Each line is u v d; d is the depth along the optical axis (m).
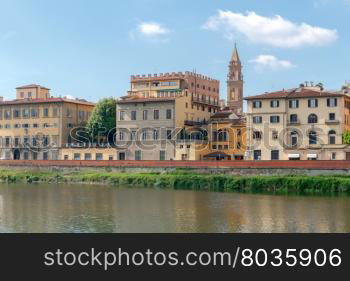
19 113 163.38
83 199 91.81
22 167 139.62
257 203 85.44
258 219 70.62
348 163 104.31
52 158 156.75
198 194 98.88
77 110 164.12
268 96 128.88
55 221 69.69
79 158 151.75
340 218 71.06
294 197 92.94
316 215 73.50
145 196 95.94
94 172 130.00
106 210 78.81
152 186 114.75
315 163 106.81
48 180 128.50
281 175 109.25
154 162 123.50
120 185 117.75
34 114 161.25
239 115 150.88
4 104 164.75
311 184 101.31
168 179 114.31
